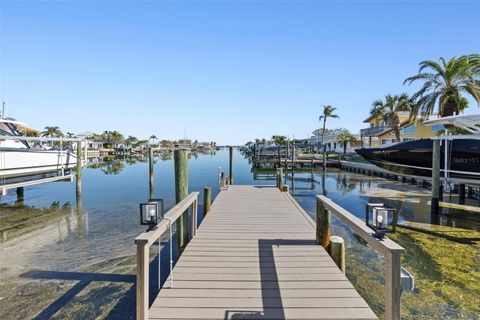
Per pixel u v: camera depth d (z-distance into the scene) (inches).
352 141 1708.9
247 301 126.8
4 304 176.7
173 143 4018.2
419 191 593.3
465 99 912.9
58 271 222.7
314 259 171.5
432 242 281.1
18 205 473.4
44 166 520.1
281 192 431.2
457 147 462.0
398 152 581.3
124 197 552.1
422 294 183.5
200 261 168.7
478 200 482.9
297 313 118.0
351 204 485.1
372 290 189.3
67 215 405.4
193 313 117.9
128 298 182.5
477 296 180.9
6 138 434.6
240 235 217.0
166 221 126.9
